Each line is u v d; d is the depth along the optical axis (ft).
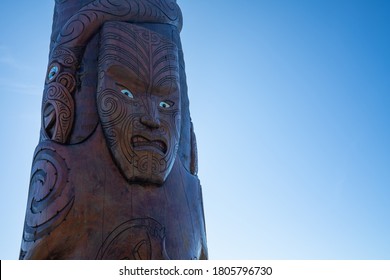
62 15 42.70
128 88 37.14
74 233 32.04
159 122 36.76
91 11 40.06
